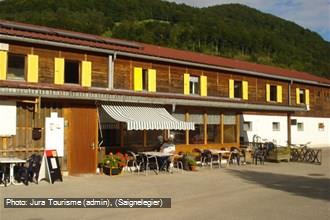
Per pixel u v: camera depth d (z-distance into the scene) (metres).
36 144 17.28
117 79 23.06
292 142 38.81
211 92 28.55
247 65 35.84
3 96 16.33
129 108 20.03
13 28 20.25
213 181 17.58
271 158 27.00
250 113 34.12
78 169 18.41
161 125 19.33
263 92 33.91
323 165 25.53
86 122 18.67
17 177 16.20
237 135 26.73
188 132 24.00
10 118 16.59
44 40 19.72
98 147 19.48
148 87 24.59
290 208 11.92
